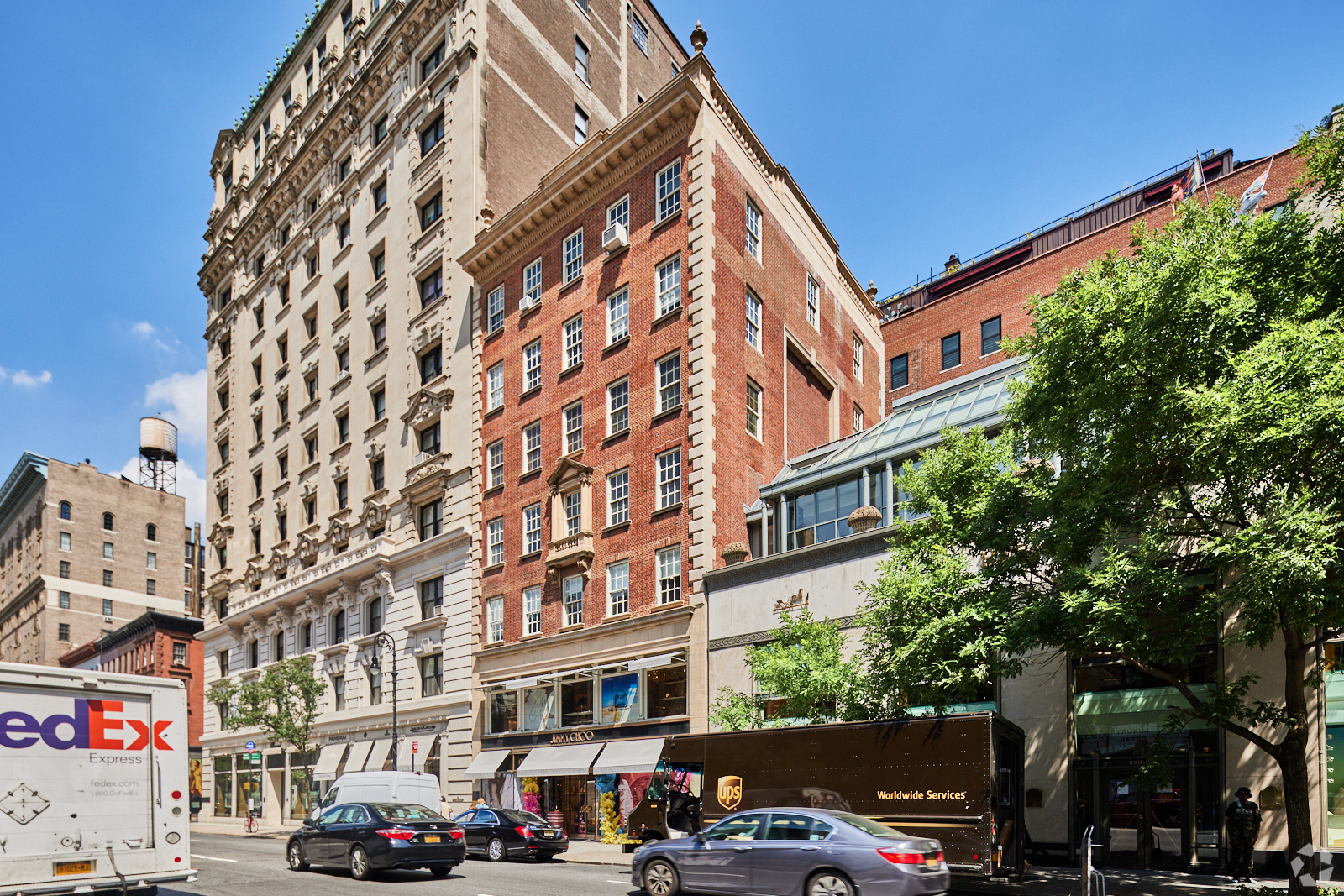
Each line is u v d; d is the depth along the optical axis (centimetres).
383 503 4212
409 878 1792
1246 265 1423
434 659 3825
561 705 3142
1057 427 1503
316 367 4959
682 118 3102
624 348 3172
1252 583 1174
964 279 5184
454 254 4016
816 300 3838
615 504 3114
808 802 1633
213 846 2980
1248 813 1688
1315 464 1201
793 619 2377
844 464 2783
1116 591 1353
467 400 3838
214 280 6262
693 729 2664
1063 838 1964
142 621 7294
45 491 9875
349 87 4928
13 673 1084
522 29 4319
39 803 1077
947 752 1497
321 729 4400
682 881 1410
